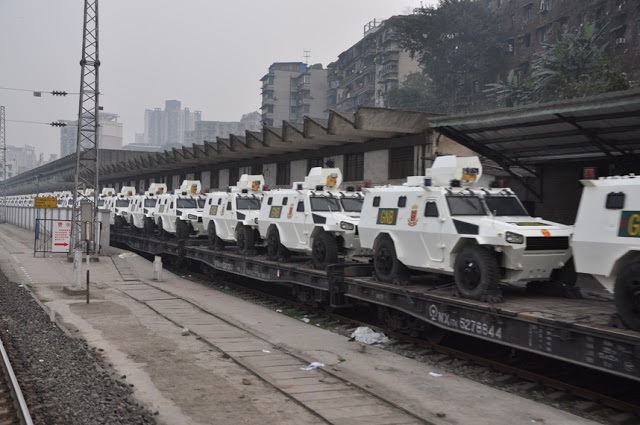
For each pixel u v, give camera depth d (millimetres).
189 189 25891
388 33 62469
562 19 41906
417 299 10906
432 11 45250
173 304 15742
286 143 26703
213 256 20688
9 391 8164
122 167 48188
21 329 12305
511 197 11383
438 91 48062
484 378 9555
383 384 8797
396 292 11438
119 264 24062
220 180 38812
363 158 25000
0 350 9977
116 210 34656
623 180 7879
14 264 23547
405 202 11836
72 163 56969
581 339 7648
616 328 7461
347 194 16156
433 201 11109
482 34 45062
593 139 13562
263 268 17047
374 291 12219
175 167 43875
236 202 20016
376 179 24047
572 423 7320
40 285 19062
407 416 7398
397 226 11883
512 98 34031
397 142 22656
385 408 7691
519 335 8648
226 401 7891
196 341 11398
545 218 17625
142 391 8281
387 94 52938
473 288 10047
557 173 17312
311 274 14461
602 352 7344
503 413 7609
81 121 26281
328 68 85500
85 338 11578
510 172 17234
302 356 10367
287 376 9094
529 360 10469
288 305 16422
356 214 15430
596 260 8078
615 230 7789
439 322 10367
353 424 7051
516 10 46500
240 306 15906
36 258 25578
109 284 19484
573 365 10047
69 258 25250
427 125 21375
